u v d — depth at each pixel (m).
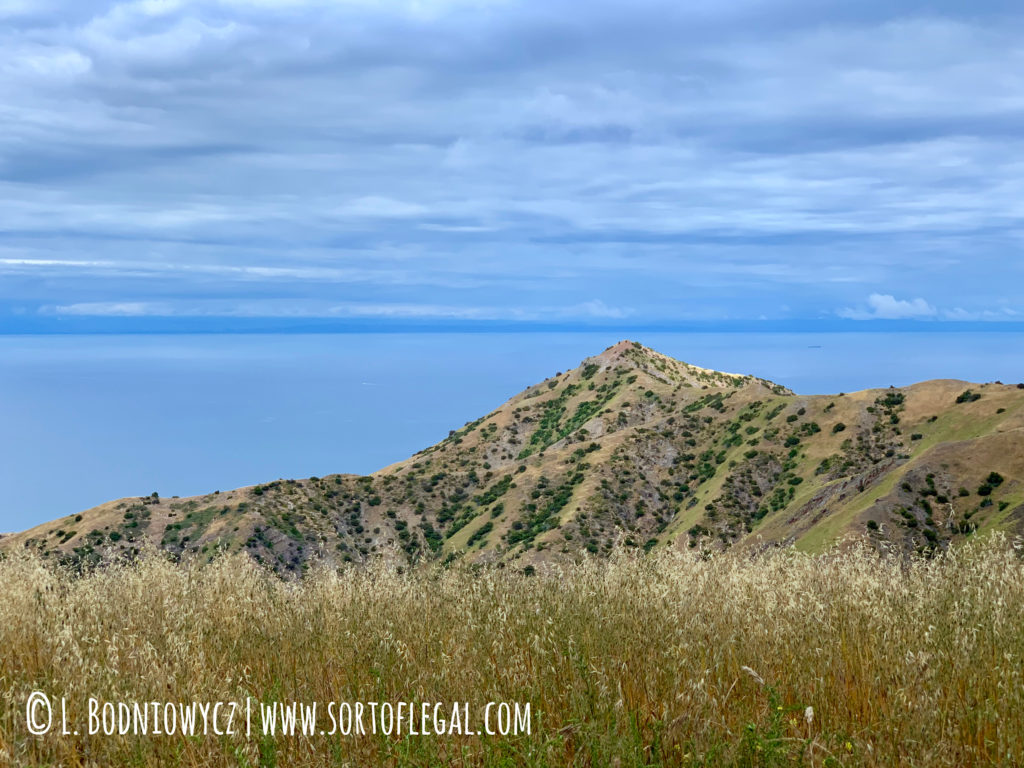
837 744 4.75
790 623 6.27
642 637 6.08
